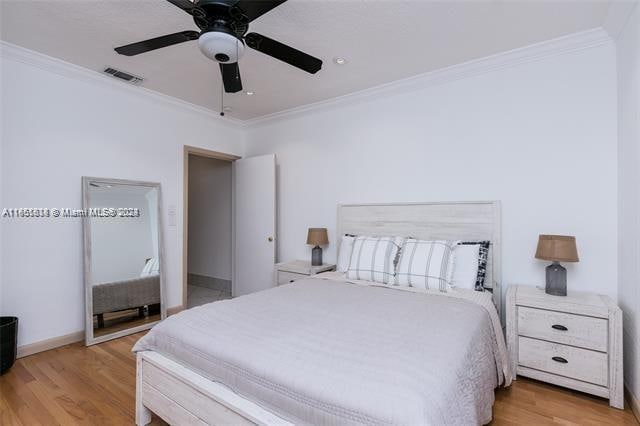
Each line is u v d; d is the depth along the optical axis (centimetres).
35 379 219
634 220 185
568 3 188
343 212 346
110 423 175
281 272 351
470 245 252
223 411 129
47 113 266
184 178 372
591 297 211
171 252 359
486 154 267
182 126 372
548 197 241
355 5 192
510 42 234
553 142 240
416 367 117
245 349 136
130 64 269
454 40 231
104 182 300
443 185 287
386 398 99
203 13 154
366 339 144
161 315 338
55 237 270
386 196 321
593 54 226
